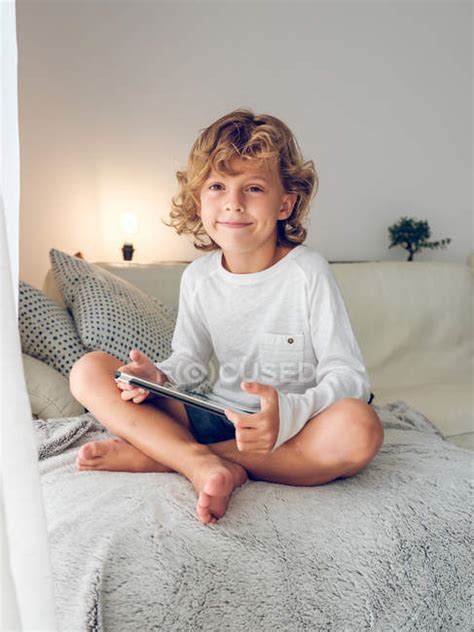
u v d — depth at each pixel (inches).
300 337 54.9
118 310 76.6
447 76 143.9
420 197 144.1
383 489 45.6
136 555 36.4
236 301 55.9
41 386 66.3
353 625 37.7
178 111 126.0
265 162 52.1
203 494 39.6
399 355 104.0
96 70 120.6
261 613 36.5
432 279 109.0
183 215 59.5
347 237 139.1
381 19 137.7
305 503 43.1
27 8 115.6
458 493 46.6
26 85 116.3
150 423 47.7
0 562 25.6
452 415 83.9
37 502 26.9
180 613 35.1
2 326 26.7
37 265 119.7
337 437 44.8
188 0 125.0
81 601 33.7
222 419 49.9
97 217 122.6
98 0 119.9
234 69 129.0
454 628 41.3
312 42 133.4
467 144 147.0
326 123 135.6
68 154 119.9
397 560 40.1
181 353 58.8
